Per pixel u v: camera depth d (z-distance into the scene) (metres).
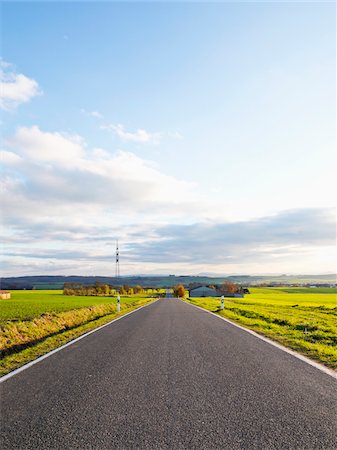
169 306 36.69
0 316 21.50
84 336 13.21
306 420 4.83
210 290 128.12
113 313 26.02
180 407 5.35
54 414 5.11
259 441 4.22
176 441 4.23
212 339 12.03
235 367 7.89
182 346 10.63
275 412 5.11
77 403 5.56
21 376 7.25
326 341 11.62
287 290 144.50
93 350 10.16
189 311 27.44
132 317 21.64
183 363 8.31
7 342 11.52
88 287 106.12
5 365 8.40
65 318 19.00
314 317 21.73
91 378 7.05
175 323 17.48
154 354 9.42
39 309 28.67
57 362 8.59
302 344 10.72
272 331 14.19
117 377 7.10
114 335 13.32
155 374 7.31
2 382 6.81
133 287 134.62
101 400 5.70
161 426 4.66
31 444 4.20
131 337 12.66
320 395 5.88
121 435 4.41
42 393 6.08
